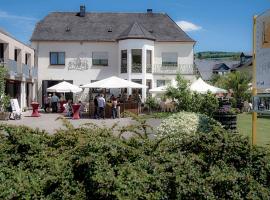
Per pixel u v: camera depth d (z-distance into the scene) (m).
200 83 32.78
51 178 4.28
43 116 31.56
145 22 48.78
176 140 5.09
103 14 49.62
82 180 4.36
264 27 6.24
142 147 4.96
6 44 36.62
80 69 45.81
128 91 43.00
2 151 5.07
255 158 4.54
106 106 30.59
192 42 45.69
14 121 26.16
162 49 45.78
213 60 105.81
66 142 5.49
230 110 14.05
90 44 45.88
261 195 4.08
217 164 4.49
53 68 45.72
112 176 4.04
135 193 3.92
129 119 28.84
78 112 29.56
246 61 89.38
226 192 4.04
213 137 4.87
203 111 16.59
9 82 36.47
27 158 4.87
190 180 4.07
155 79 45.31
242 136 4.85
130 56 43.69
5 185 4.24
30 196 4.18
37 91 45.47
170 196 4.00
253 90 6.65
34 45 45.75
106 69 45.88
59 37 45.81
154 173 4.19
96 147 4.54
